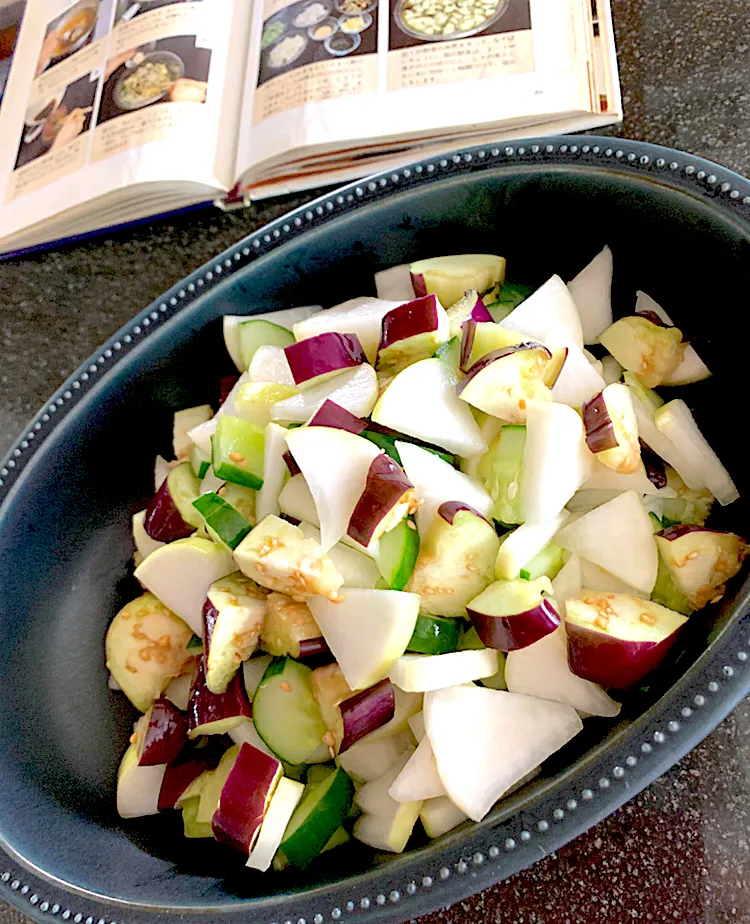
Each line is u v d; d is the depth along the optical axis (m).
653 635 0.23
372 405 0.28
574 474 0.26
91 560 0.34
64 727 0.31
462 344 0.28
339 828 0.26
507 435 0.27
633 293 0.30
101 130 0.43
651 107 0.35
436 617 0.26
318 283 0.33
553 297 0.29
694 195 0.26
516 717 0.25
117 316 0.41
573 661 0.24
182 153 0.40
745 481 0.26
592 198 0.28
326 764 0.27
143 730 0.29
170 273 0.41
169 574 0.29
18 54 0.50
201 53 0.43
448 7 0.38
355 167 0.38
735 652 0.20
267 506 0.29
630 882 0.25
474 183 0.29
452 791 0.24
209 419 0.34
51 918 0.25
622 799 0.20
